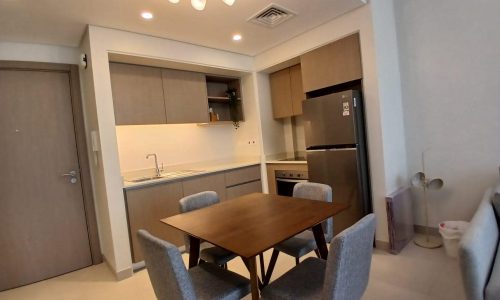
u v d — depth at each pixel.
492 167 2.54
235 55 3.64
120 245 2.61
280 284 1.40
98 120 2.52
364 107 2.73
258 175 3.89
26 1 2.01
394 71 2.87
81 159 3.01
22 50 2.71
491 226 1.64
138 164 3.41
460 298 1.87
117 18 2.41
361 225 1.20
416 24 2.83
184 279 1.17
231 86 4.25
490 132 2.53
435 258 2.44
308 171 3.10
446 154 2.78
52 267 2.88
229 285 1.45
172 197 2.99
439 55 2.73
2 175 2.67
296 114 3.75
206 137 4.06
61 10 2.19
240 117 4.13
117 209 2.59
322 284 1.38
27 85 2.78
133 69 3.01
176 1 1.77
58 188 2.92
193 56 3.19
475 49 2.54
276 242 1.25
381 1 2.73
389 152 2.71
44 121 2.86
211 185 3.35
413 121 2.94
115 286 2.50
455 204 2.76
